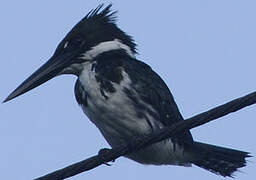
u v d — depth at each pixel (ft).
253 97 30.89
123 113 39.32
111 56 40.98
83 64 40.98
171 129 32.78
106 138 40.52
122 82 39.45
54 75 41.32
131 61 40.65
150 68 41.57
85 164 33.55
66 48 41.63
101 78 39.52
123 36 42.01
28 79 41.22
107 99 39.19
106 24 42.22
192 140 40.88
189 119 32.24
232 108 31.22
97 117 39.73
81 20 42.65
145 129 39.78
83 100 39.83
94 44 41.24
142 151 39.86
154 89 40.37
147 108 39.93
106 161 34.17
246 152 40.75
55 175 33.12
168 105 41.22
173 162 41.22
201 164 41.93
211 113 31.63
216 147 41.09
